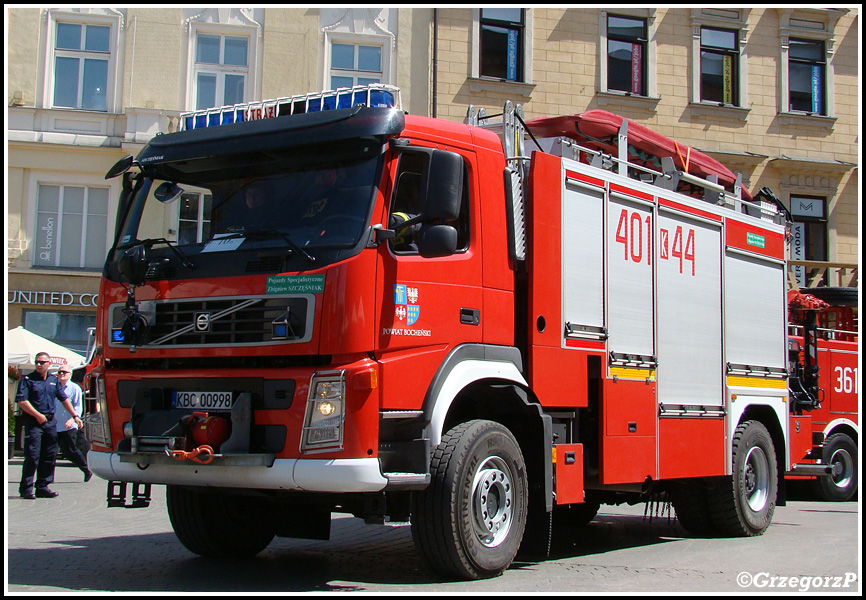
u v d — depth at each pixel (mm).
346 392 5820
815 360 12992
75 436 15359
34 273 22203
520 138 7520
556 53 23531
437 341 6422
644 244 8523
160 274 6570
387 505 6562
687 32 24422
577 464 7391
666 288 8758
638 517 11766
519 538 6793
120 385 6629
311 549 8305
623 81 24047
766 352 10328
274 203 6438
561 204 7535
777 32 25094
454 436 6402
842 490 14930
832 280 25125
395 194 6309
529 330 7121
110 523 10008
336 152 6359
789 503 14398
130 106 22531
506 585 6340
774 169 24875
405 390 6148
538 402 7066
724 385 9484
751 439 9820
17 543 8273
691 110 24328
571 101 23516
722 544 9070
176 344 6383
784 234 10906
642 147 9438
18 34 22453
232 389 6129
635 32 24188
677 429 8695
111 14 22703
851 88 25531
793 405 11188
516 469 6793
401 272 6223
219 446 6020
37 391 12797
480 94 23125
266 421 5980
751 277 10180
